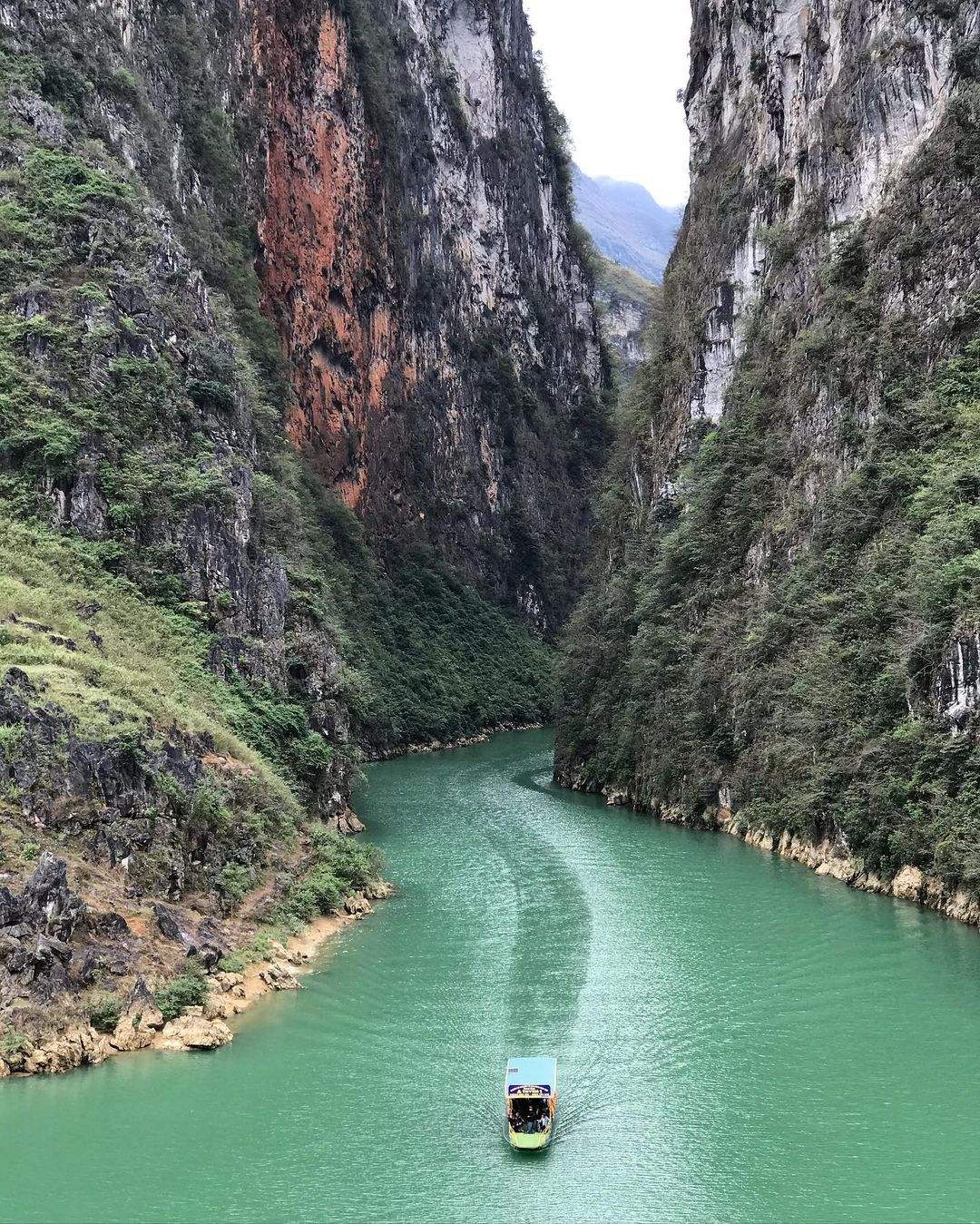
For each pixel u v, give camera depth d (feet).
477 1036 108.17
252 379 238.07
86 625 149.48
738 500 231.50
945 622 150.41
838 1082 99.71
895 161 214.69
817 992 119.03
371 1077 99.50
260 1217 79.51
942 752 146.30
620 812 229.04
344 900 147.02
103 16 251.39
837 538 190.90
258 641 180.75
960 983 120.37
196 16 303.89
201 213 277.44
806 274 233.35
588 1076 100.83
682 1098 97.25
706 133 309.22
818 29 249.75
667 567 245.86
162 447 178.19
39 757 114.01
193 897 122.31
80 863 110.63
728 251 273.95
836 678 175.01
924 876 148.25
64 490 163.94
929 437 179.11
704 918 144.87
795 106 257.96
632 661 246.68
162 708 140.26
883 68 218.38
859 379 200.44
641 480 297.33
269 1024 108.17
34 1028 95.45
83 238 190.29
